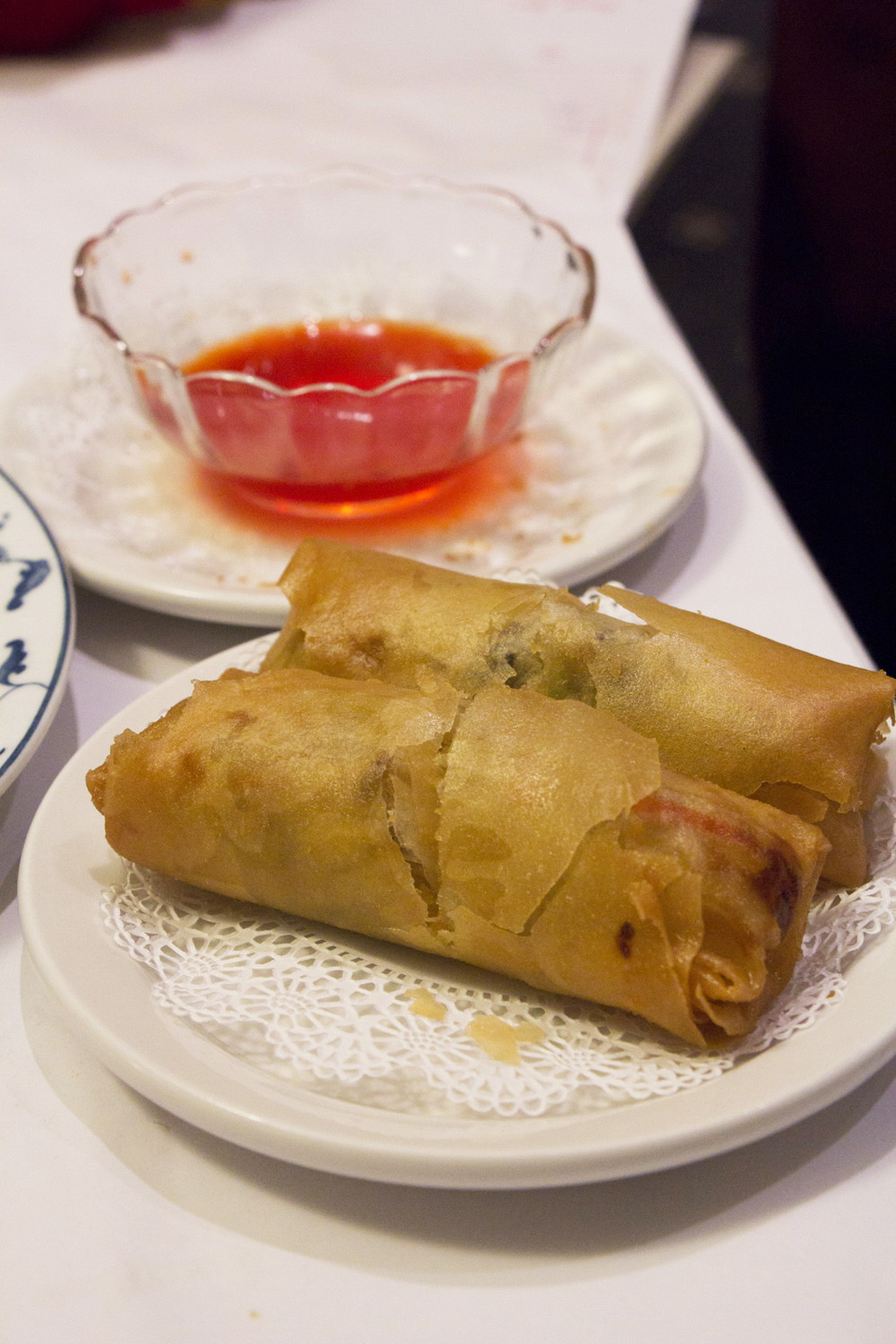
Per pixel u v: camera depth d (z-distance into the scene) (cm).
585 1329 26
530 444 46
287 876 30
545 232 50
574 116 71
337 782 29
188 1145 28
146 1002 28
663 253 112
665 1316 26
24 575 36
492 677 32
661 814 28
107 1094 29
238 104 73
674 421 45
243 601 38
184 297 51
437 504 44
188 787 30
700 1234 27
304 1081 28
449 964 30
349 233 53
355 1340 26
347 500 43
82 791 32
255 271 52
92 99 73
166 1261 27
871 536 68
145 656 39
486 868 29
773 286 71
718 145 126
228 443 41
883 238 63
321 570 34
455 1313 26
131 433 47
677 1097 27
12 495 38
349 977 30
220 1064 28
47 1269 27
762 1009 28
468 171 65
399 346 49
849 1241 27
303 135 69
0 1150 28
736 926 28
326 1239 27
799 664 32
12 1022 30
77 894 30
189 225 52
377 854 29
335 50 80
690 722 31
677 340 52
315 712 30
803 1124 28
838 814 30
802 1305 26
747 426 92
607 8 85
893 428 67
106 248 49
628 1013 29
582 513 43
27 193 64
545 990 30
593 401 48
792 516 72
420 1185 26
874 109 61
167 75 76
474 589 34
